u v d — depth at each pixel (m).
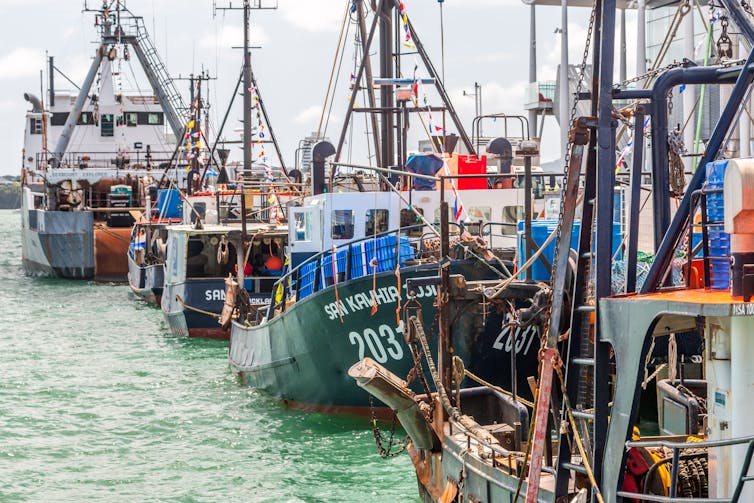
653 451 11.57
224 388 26.22
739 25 10.95
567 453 10.87
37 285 57.41
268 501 17.05
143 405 24.41
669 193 10.88
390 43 29.84
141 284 48.50
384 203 25.39
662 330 10.41
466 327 19.31
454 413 15.37
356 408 22.14
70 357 31.92
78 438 21.36
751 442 8.70
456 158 27.42
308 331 21.91
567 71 37.44
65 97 72.38
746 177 8.66
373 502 16.89
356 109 28.36
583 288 10.68
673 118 30.67
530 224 17.95
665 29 37.16
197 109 55.12
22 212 68.25
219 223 40.22
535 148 17.77
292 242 26.12
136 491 17.69
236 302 30.27
